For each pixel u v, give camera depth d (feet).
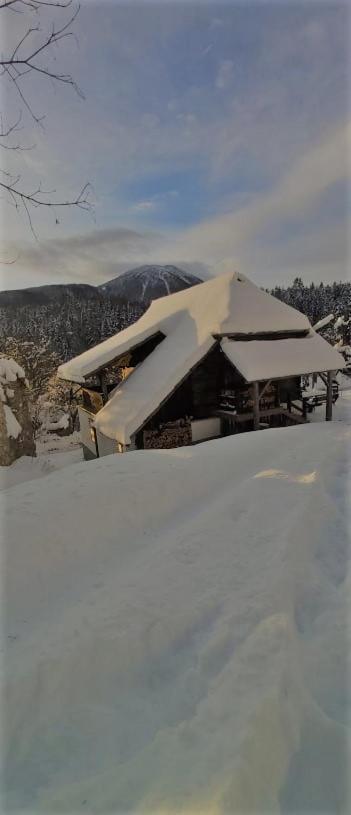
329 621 9.07
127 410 39.06
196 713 6.63
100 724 6.93
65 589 11.07
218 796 5.07
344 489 16.62
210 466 18.98
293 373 41.83
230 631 8.54
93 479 16.61
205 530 13.30
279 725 6.28
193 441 44.39
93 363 46.85
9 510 13.87
